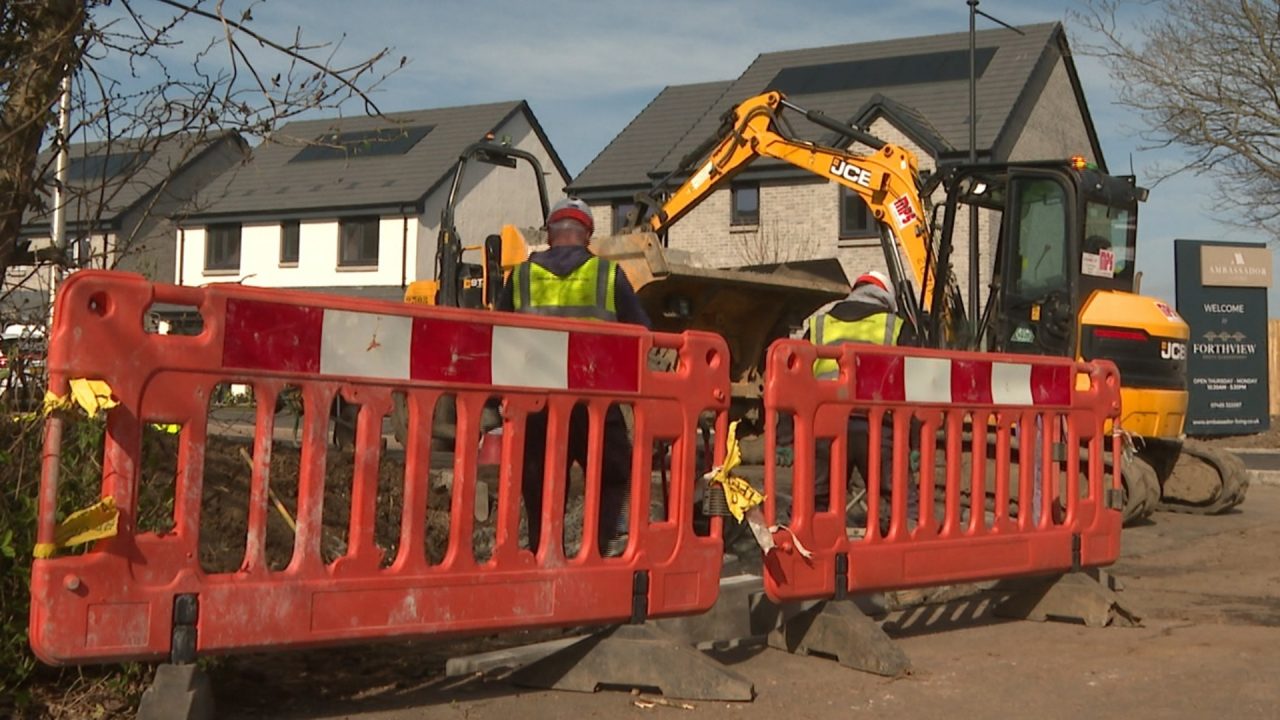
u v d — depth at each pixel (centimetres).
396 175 5072
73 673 591
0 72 660
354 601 579
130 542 519
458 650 762
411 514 600
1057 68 4294
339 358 576
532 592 638
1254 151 2889
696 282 1597
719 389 716
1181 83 2888
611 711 637
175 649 531
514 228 1817
